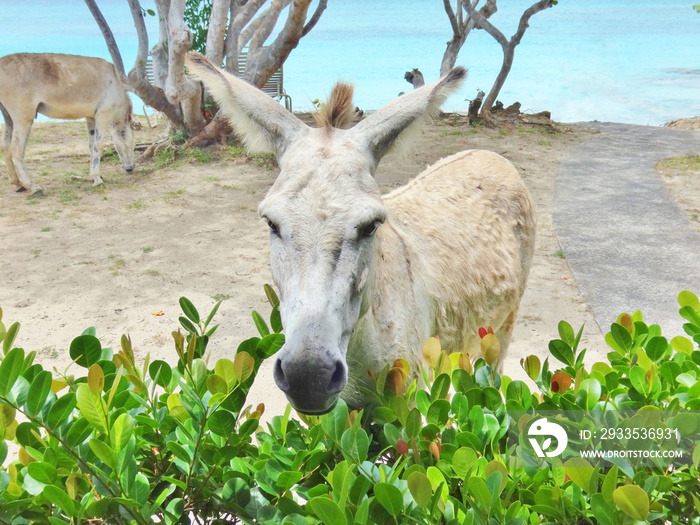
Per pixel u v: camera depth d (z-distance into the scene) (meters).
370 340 2.47
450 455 1.70
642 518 1.41
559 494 1.56
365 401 2.62
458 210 3.55
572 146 13.03
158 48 12.53
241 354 1.72
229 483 1.68
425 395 1.94
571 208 8.77
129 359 2.02
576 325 5.50
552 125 15.40
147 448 1.88
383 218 2.20
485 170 4.00
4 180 10.28
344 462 1.54
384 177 10.04
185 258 7.12
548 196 9.31
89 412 1.60
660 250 7.24
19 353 1.66
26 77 9.02
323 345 1.90
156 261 7.02
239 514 1.66
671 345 2.33
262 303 6.00
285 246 2.09
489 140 13.11
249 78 11.25
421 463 1.78
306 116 14.76
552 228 8.01
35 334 5.34
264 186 9.88
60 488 1.52
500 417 1.89
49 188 9.80
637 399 1.93
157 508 1.66
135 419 1.82
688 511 1.66
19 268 6.80
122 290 6.27
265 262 7.01
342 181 2.14
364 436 1.70
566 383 1.94
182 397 1.80
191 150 11.49
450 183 3.74
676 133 14.88
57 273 6.68
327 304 1.97
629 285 6.29
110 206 8.99
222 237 7.79
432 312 2.95
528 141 13.23
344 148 2.29
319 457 1.76
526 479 1.72
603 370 2.20
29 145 13.15
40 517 1.63
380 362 2.53
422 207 3.41
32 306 5.90
